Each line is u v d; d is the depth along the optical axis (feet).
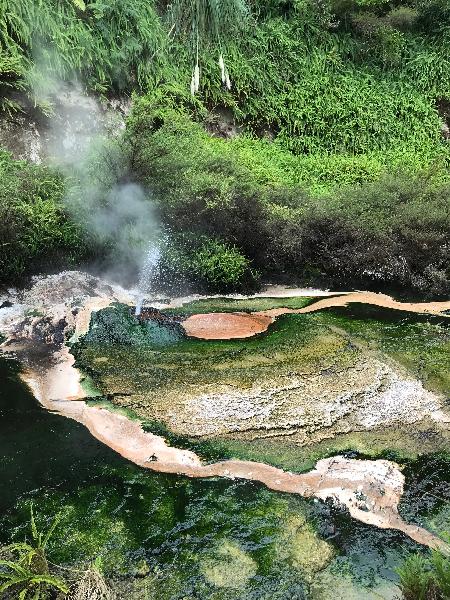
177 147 24.30
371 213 24.36
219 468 12.06
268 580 9.53
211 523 10.68
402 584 9.25
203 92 32.89
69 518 10.67
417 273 23.88
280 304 21.20
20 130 24.58
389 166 32.89
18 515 10.69
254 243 22.86
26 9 24.61
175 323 18.89
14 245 20.02
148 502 11.13
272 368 16.07
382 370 16.17
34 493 11.25
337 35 38.70
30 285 20.21
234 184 22.50
